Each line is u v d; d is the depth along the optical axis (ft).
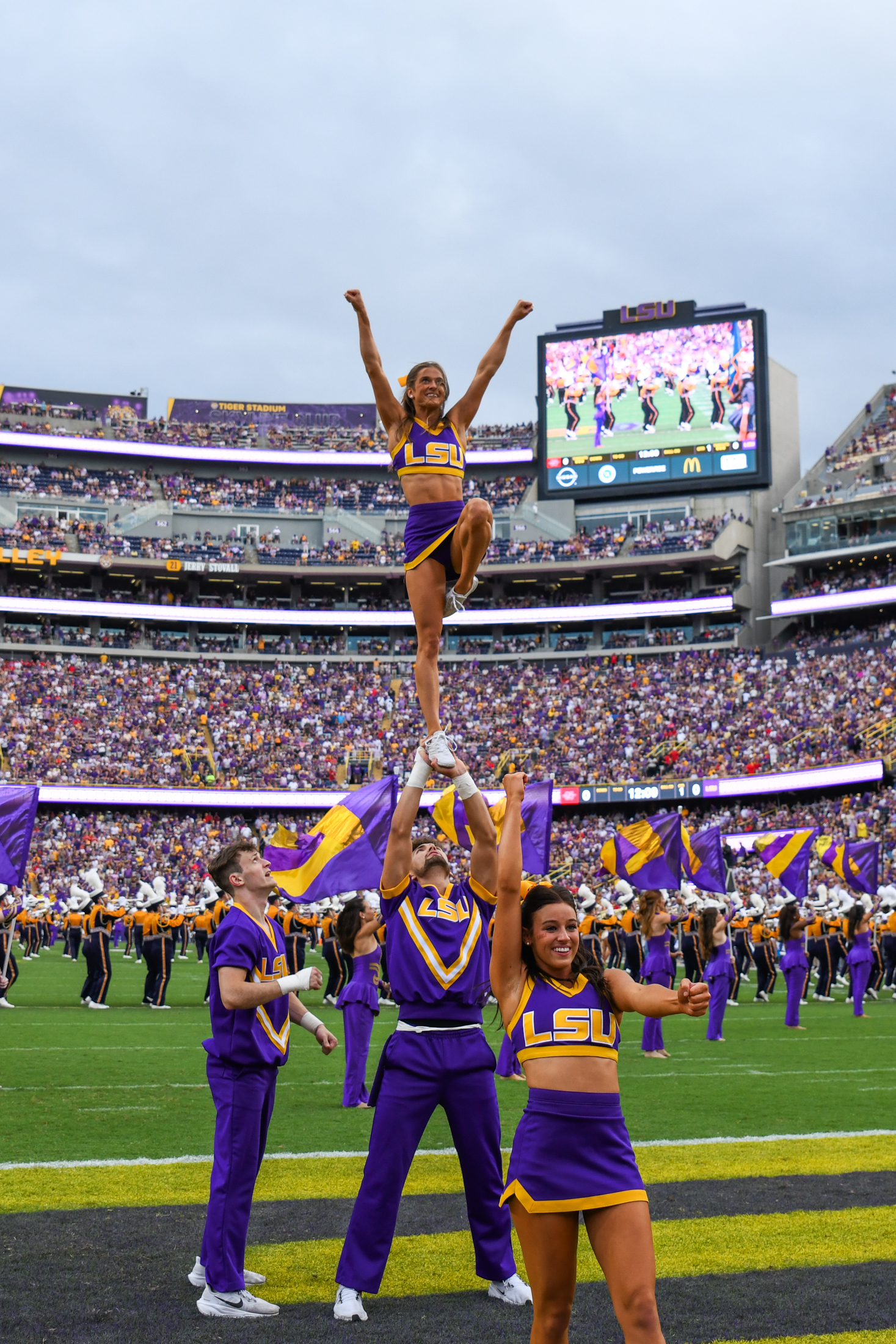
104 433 212.43
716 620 196.75
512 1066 46.06
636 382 189.26
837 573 185.06
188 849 154.40
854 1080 44.32
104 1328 17.99
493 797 107.55
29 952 113.19
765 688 172.45
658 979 54.90
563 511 199.21
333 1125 35.06
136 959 113.70
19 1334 17.54
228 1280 18.88
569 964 15.87
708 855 71.72
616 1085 15.21
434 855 21.71
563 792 162.40
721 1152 31.12
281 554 198.18
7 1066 44.75
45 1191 25.85
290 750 176.04
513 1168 15.01
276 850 44.73
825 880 118.32
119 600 193.47
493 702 182.91
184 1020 62.85
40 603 184.34
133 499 204.95
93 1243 22.41
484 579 202.18
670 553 189.57
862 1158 30.40
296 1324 18.56
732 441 183.83
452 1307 19.53
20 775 160.15
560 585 204.23
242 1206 19.45
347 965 69.77
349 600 204.33
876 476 191.93
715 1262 21.71
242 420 226.38
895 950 85.76
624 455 189.06
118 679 182.60
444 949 20.54
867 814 139.23
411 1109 19.89
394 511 210.79
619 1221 14.30
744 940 88.12
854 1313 18.86
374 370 20.34
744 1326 18.31
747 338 184.44
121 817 165.58
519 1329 18.35
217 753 173.58
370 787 41.22
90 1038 54.29
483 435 215.92
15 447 205.16
